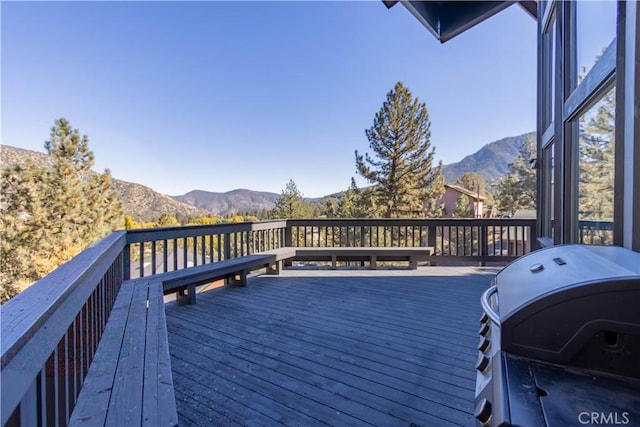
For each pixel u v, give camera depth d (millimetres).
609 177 2285
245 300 3959
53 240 11953
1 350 624
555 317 874
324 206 21000
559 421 668
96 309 1839
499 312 1051
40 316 816
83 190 12977
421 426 1663
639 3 1642
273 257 5148
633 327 797
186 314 3441
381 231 10352
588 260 1138
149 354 1570
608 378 808
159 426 1035
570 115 2922
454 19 4793
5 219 11477
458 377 2156
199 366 2303
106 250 2031
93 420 1060
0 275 11445
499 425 698
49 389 1070
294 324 3148
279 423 1688
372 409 1809
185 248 4137
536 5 4926
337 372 2221
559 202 3225
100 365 1456
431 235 6305
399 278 5160
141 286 3010
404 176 16062
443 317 3348
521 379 817
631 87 1739
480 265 6305
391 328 3041
